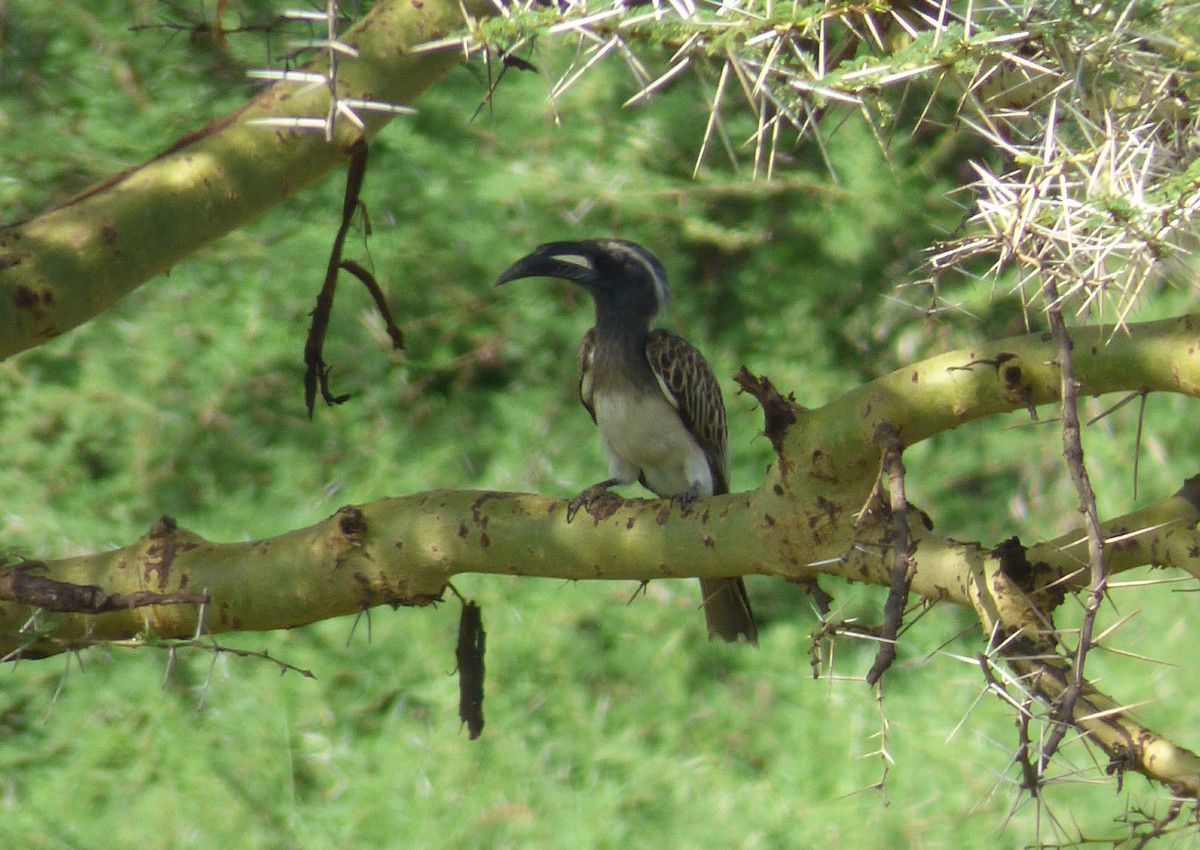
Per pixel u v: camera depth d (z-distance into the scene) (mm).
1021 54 3799
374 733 12062
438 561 4930
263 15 12789
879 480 4113
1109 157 3279
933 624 12758
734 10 3512
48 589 4387
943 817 11117
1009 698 3576
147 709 11867
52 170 12656
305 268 13070
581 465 12984
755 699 12406
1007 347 3963
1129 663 12148
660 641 12586
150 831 11094
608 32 3543
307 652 12414
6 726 11820
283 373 13102
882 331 13086
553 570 4926
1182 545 4496
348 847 11242
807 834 11188
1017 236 3338
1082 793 11039
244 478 12867
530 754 11875
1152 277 3414
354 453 12992
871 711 12141
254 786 11477
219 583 5062
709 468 7523
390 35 4785
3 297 4301
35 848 10922
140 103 13078
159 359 12852
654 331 7395
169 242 4566
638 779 11656
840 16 3562
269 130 4656
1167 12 3459
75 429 12594
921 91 10062
